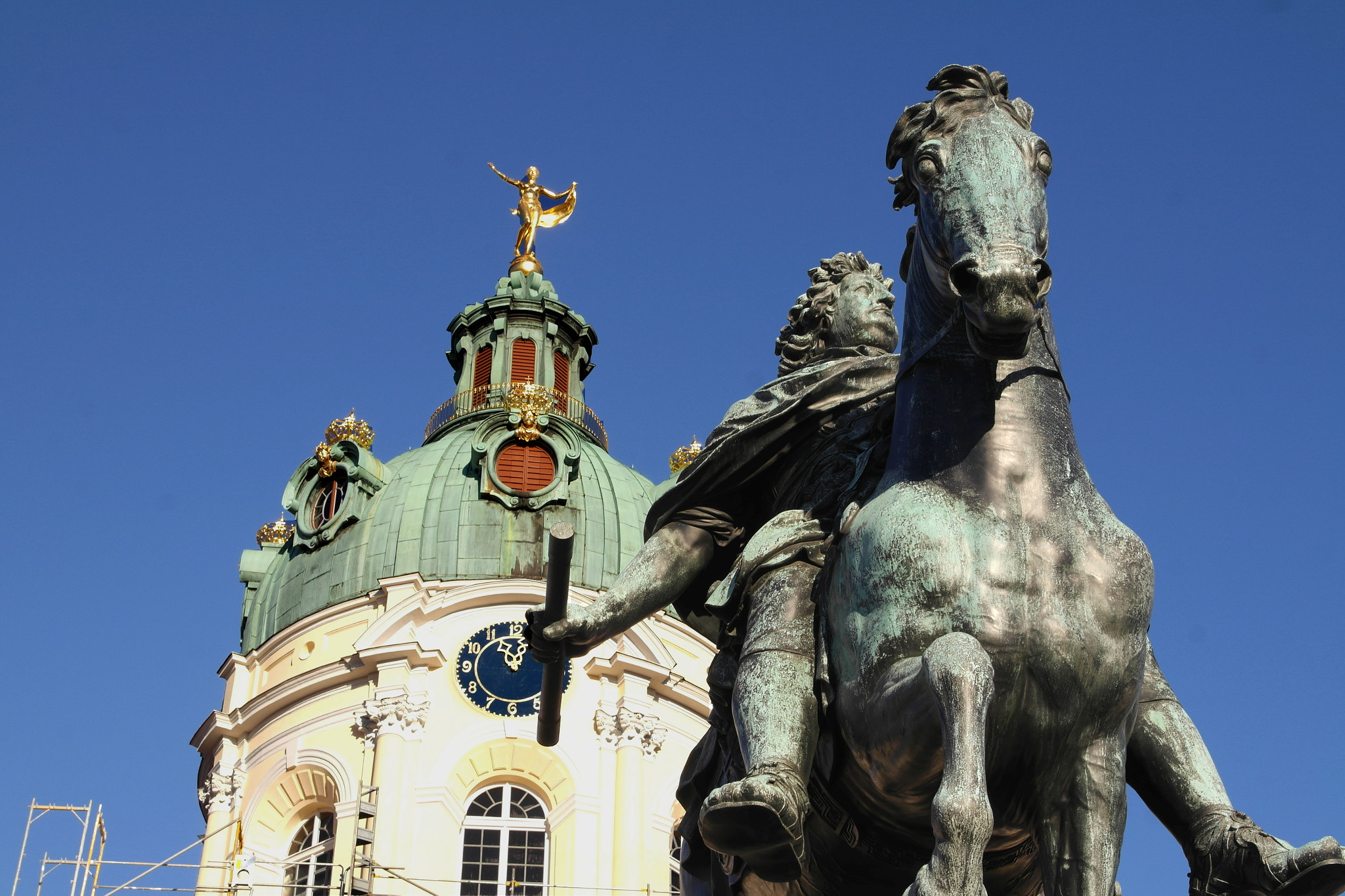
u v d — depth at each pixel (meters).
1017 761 5.34
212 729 53.66
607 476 58.78
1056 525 5.47
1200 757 5.69
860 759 5.54
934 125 5.76
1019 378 5.70
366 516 57.44
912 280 5.89
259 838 51.59
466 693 51.84
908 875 5.87
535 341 66.94
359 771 50.94
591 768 50.88
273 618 56.31
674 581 6.59
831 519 6.14
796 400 6.48
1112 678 5.36
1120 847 5.34
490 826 50.50
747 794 5.27
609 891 49.03
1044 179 5.65
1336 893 5.29
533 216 71.75
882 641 5.40
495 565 55.19
